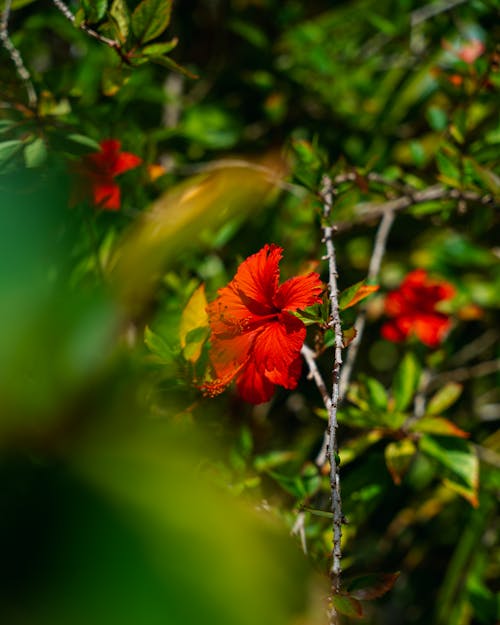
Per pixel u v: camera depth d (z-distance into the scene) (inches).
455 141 63.1
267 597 20.6
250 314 53.9
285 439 67.9
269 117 73.8
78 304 27.1
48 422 24.3
